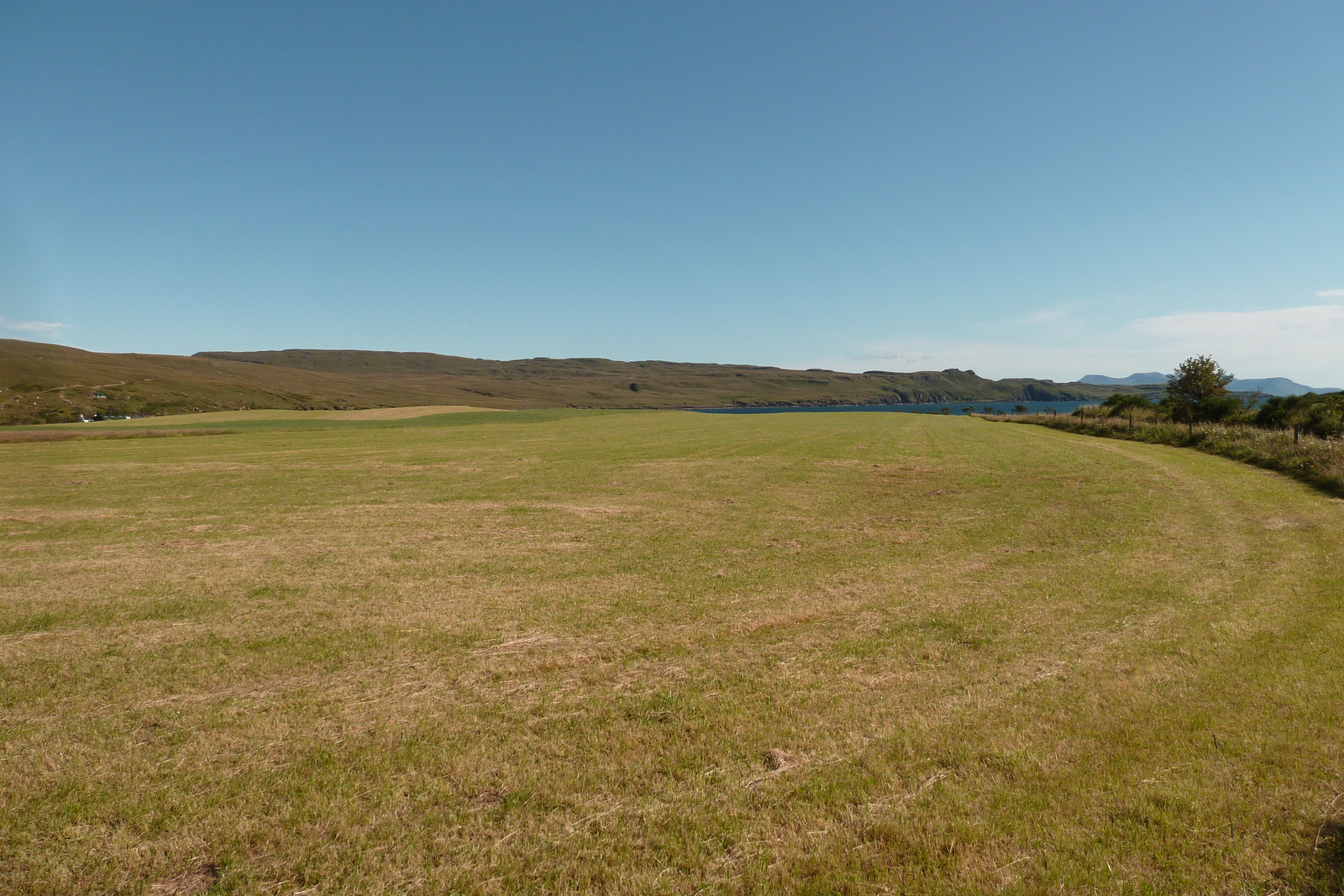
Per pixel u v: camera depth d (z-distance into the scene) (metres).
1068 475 19.47
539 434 43.66
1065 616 7.35
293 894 3.38
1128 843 3.61
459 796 4.20
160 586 9.09
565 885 3.43
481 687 5.81
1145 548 10.41
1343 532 10.91
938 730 4.88
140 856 3.68
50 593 8.77
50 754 4.73
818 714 5.18
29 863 3.61
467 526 13.42
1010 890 3.32
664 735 4.91
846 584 8.88
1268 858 3.44
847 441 34.84
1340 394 29.03
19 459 27.97
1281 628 6.66
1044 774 4.27
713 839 3.76
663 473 22.25
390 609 8.03
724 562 10.27
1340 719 4.79
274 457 28.94
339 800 4.15
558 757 4.64
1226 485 16.44
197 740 4.92
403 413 77.81
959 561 10.08
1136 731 4.76
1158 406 44.06
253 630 7.30
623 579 9.36
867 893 3.35
